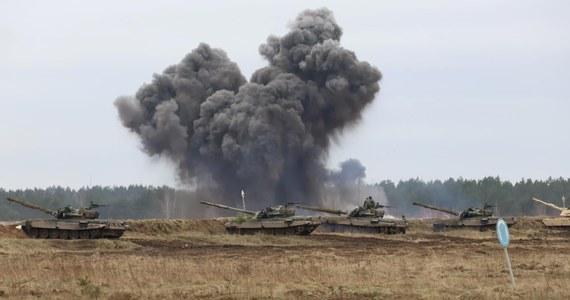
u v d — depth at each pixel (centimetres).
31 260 8181
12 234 12344
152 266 7288
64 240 11431
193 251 10219
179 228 14625
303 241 12794
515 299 5159
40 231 12362
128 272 6744
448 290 5719
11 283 6184
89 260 8219
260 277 6475
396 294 5522
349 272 6825
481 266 7500
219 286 5953
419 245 11531
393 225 15038
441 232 16175
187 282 6275
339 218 15338
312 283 6194
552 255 8844
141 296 5484
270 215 14225
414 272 6994
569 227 17150
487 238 14025
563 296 5216
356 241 12838
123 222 12850
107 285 6031
